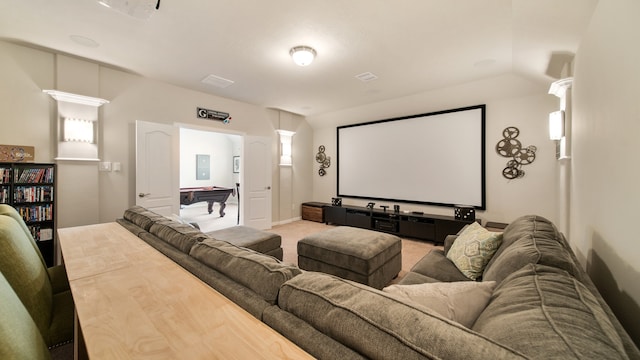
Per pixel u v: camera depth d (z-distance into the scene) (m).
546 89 3.52
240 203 5.03
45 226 2.90
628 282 1.15
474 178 4.11
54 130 2.96
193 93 4.19
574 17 1.78
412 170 4.75
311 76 3.54
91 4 2.05
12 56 2.71
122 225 2.03
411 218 4.44
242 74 3.48
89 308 0.79
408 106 4.64
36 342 0.73
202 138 8.59
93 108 3.18
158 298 0.87
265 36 2.50
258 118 5.17
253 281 0.92
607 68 1.41
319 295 0.77
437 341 0.57
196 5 2.04
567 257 1.13
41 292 1.31
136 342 0.64
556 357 0.54
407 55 2.89
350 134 5.65
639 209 1.06
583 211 1.96
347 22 2.26
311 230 5.04
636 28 1.08
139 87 3.61
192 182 8.38
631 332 1.12
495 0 1.95
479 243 1.87
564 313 0.69
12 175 2.65
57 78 2.94
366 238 2.72
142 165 3.53
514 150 3.79
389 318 0.65
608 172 1.40
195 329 0.70
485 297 1.00
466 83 3.76
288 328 0.73
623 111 1.21
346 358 0.61
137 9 2.07
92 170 3.20
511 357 0.51
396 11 2.10
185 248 1.33
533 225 1.63
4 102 2.68
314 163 6.41
